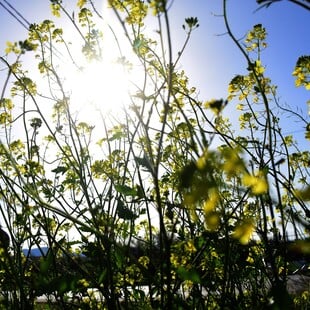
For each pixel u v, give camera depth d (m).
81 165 3.10
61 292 2.20
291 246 1.15
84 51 3.01
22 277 2.89
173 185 3.29
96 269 3.02
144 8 2.85
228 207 2.95
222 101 1.37
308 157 3.88
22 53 2.61
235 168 1.16
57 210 2.35
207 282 2.73
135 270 2.96
